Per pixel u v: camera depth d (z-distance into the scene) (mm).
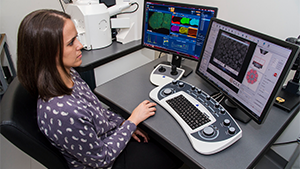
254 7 1176
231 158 703
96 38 1438
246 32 766
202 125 810
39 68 612
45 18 588
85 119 654
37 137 634
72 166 771
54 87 630
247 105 806
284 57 630
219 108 889
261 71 721
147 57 1831
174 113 886
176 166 924
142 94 1074
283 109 933
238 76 836
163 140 797
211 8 970
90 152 688
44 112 629
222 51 914
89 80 1344
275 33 1144
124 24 1538
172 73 1208
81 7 1316
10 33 1726
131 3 1506
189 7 1041
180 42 1168
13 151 1474
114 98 1040
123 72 1667
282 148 1357
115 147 795
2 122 571
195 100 944
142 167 906
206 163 684
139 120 874
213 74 1002
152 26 1238
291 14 1046
